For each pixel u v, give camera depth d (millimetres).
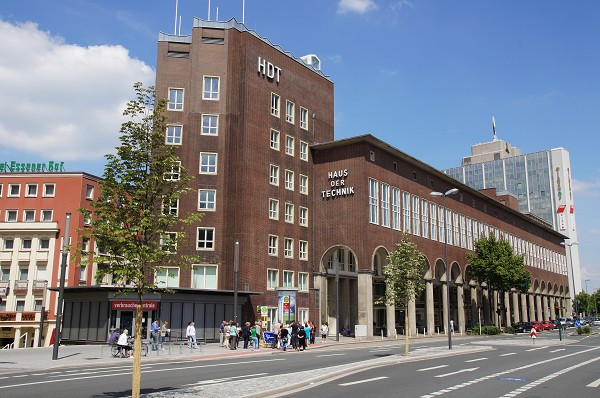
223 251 48219
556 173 172625
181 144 49844
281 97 56344
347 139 56094
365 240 54125
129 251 13555
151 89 14812
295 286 54219
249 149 51344
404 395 15281
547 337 61906
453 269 73062
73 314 41844
